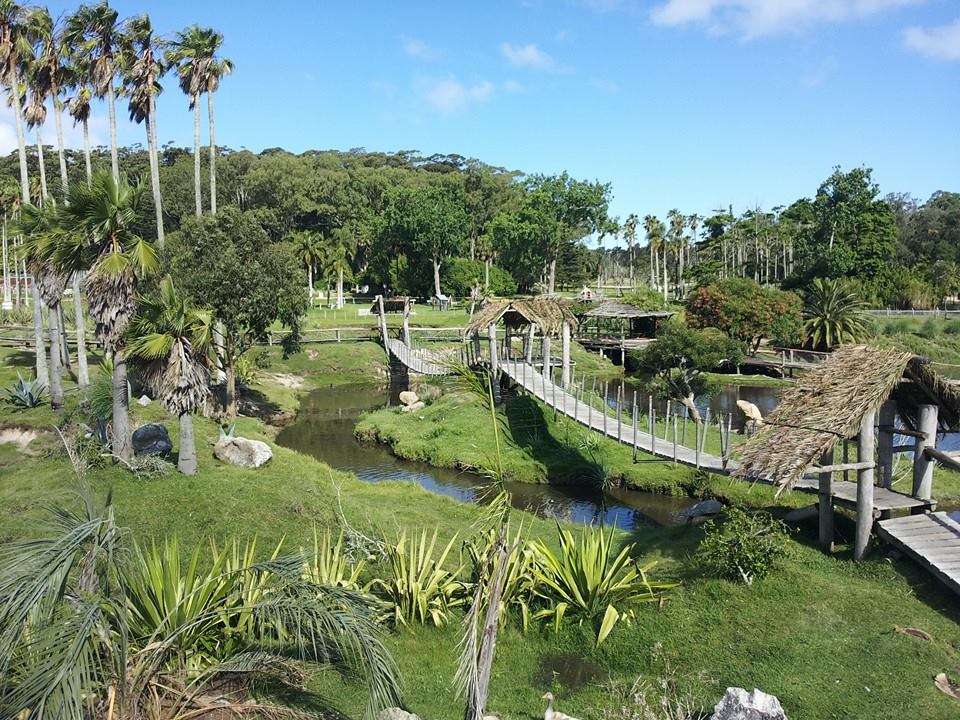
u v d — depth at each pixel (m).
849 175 69.50
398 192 82.44
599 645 10.86
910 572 12.00
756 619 11.04
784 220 84.50
